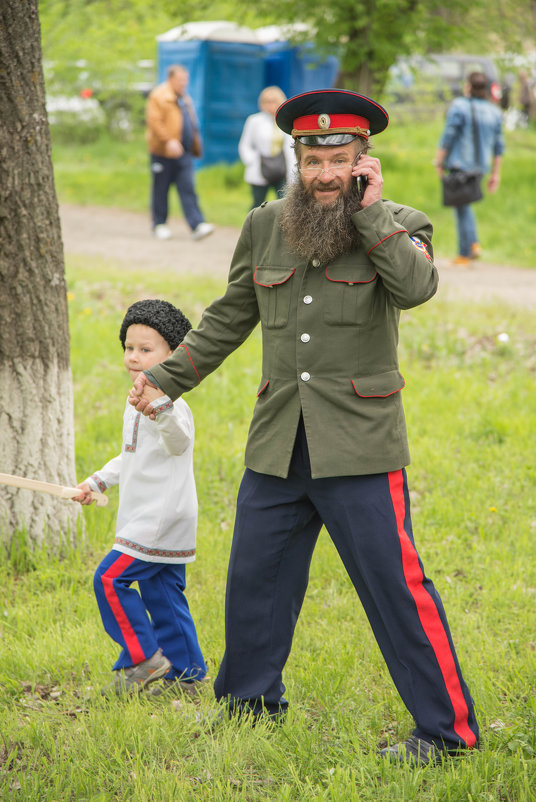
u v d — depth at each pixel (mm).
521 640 6785
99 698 5906
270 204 5445
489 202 26703
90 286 16766
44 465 7984
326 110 4934
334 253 4984
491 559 8148
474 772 4969
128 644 5867
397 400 5258
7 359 7773
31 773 5156
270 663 5559
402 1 20844
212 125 32281
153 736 5445
